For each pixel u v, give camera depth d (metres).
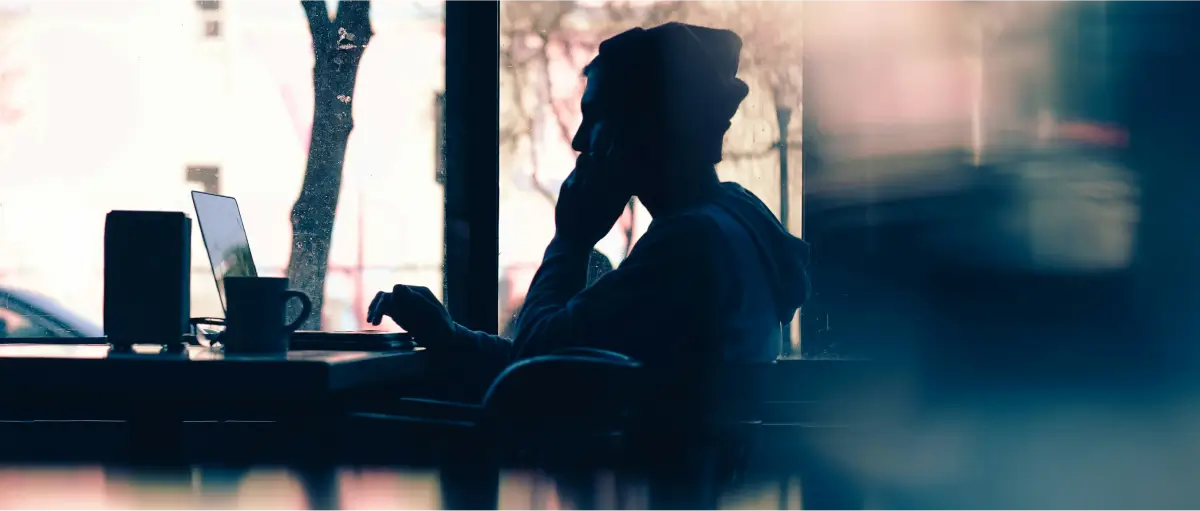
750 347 1.50
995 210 2.06
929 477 1.06
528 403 1.22
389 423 1.27
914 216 2.05
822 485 1.00
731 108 1.61
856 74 2.06
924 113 2.05
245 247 1.72
